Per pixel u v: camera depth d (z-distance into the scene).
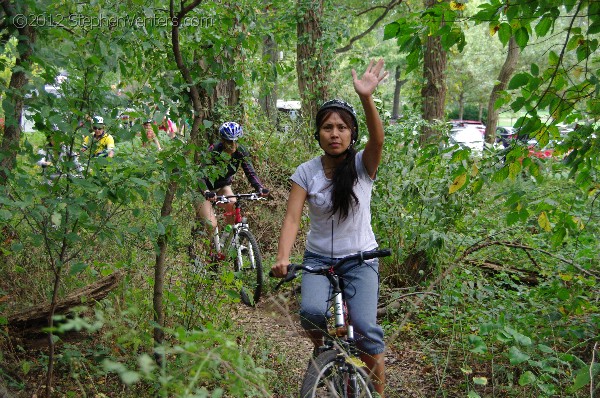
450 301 5.86
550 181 6.60
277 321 6.04
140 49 4.67
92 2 3.92
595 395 4.12
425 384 4.91
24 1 3.61
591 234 6.50
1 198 3.38
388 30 4.27
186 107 4.82
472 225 7.10
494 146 5.26
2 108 3.60
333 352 3.64
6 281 4.89
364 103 3.89
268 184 10.57
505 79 18.73
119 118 3.90
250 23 5.15
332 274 3.91
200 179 4.58
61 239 3.76
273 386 4.52
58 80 3.78
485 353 4.76
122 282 4.57
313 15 13.20
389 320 6.32
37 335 4.65
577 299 4.84
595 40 4.07
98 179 3.80
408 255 6.88
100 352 4.21
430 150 5.36
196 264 4.97
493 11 4.05
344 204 3.94
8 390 3.83
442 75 16.09
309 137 12.20
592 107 4.32
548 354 4.68
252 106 11.18
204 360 2.50
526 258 6.90
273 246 8.93
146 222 4.70
